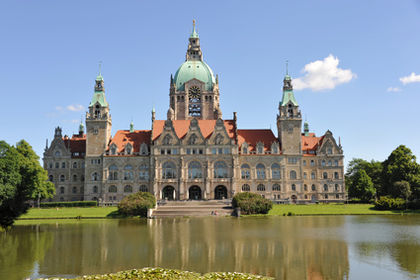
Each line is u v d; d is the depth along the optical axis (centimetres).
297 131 14438
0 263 4750
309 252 5297
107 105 14875
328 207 11800
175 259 4894
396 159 13288
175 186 13750
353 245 5778
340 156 14662
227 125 14850
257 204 10625
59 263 4728
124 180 14062
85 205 12706
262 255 5122
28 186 9756
